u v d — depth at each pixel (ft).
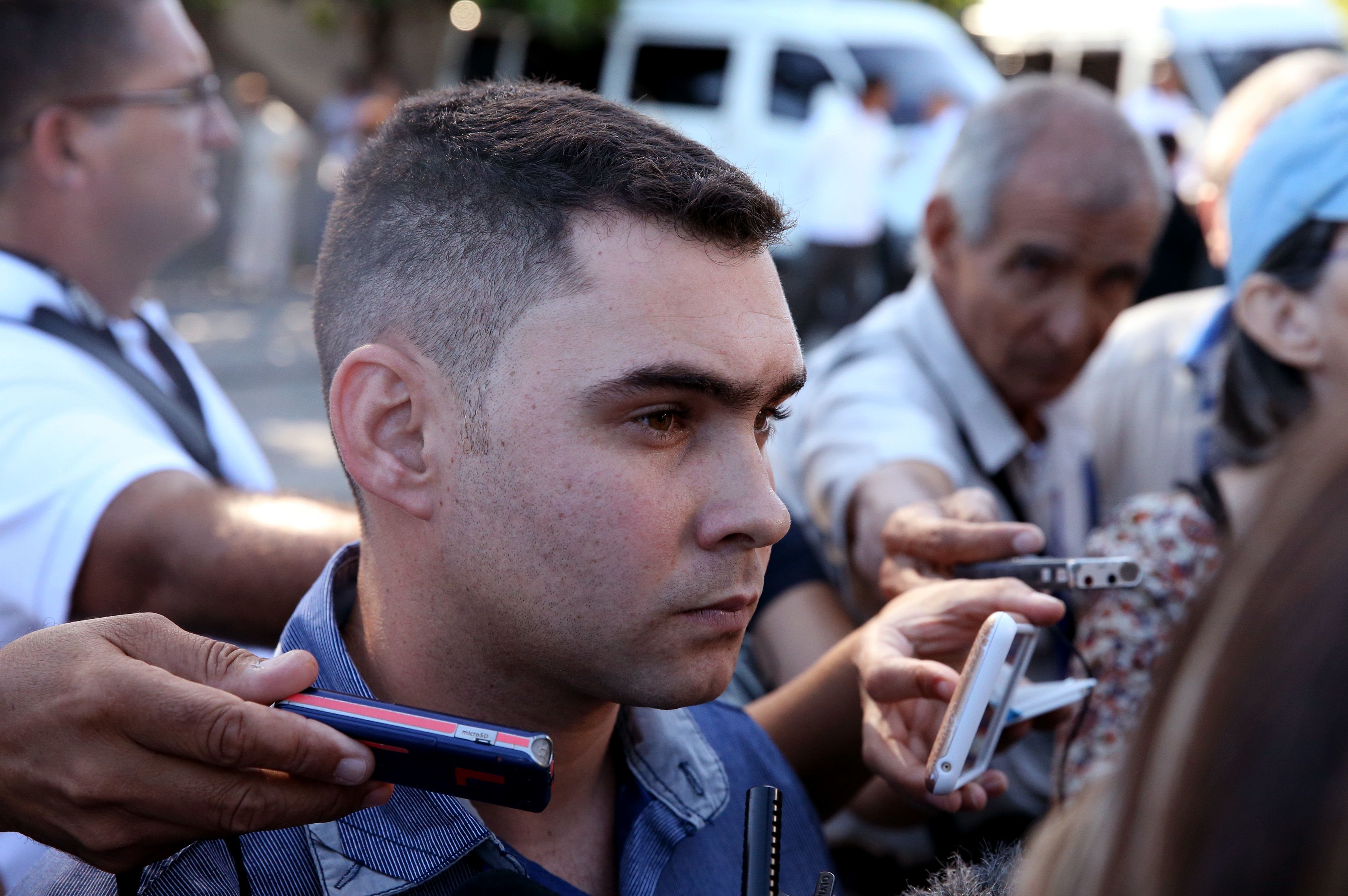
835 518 5.92
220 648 2.85
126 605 4.82
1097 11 31.73
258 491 5.30
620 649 2.94
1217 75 23.26
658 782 3.62
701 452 2.99
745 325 2.94
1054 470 7.17
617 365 2.84
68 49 5.80
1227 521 4.91
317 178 42.37
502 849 3.20
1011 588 3.89
